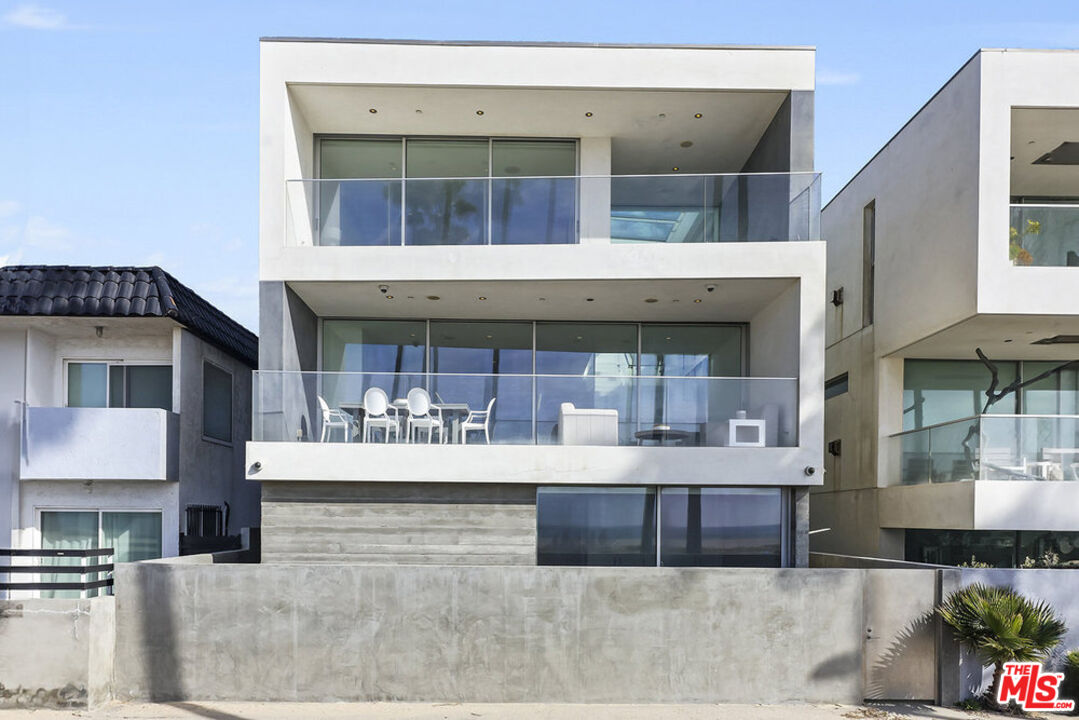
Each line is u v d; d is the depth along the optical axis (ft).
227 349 51.85
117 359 48.44
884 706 32.17
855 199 55.47
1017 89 38.78
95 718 29.63
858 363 53.57
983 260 38.45
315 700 32.35
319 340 48.55
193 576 32.60
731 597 32.68
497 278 40.63
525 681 32.50
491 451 39.27
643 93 42.96
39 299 43.27
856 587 32.63
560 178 41.93
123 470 43.34
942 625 32.22
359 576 32.68
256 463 38.96
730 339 49.70
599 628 32.58
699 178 41.68
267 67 41.86
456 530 39.93
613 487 40.98
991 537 46.09
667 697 32.45
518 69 41.98
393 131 47.80
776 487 41.14
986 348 47.37
